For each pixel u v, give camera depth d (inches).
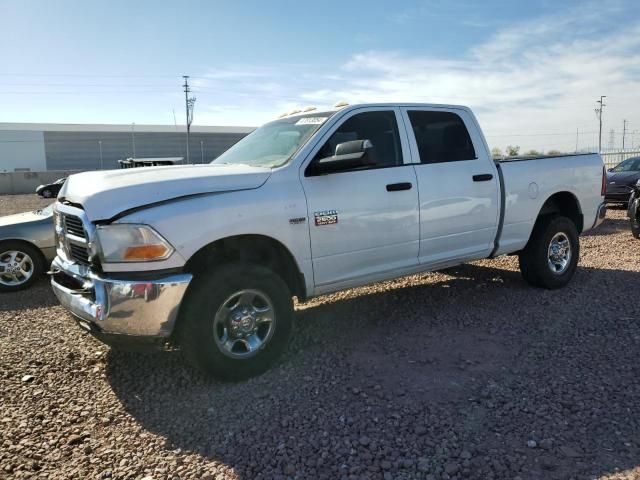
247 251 171.8
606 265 297.9
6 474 114.3
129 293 139.3
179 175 155.4
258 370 159.8
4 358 181.9
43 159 3043.8
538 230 242.4
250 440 126.6
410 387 151.0
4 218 321.7
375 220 183.3
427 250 201.3
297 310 231.6
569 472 110.3
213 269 152.0
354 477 111.0
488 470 112.0
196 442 126.6
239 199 154.9
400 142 196.4
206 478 112.4
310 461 116.9
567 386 148.2
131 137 3240.7
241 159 192.4
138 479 112.5
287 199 163.5
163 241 142.1
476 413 135.1
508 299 234.4
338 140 181.3
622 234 413.4
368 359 172.6
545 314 211.9
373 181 183.9
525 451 118.1
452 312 219.0
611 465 112.2
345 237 176.9
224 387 155.1
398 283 270.5
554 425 128.3
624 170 599.8
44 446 125.6
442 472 111.8
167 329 144.6
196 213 147.1
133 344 146.8
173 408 143.7
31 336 207.0
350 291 258.4
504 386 149.6
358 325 207.3
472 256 217.9
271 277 159.5
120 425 135.5
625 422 128.6
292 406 142.3
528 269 244.8
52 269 177.3
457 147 214.4
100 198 143.8
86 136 3129.9
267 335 161.0
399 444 122.4
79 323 155.6
